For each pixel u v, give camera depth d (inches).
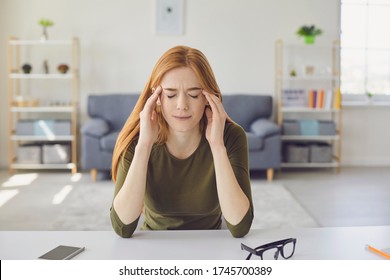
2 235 52.8
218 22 252.4
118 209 52.5
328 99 243.8
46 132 233.1
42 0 246.7
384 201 181.5
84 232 54.3
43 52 249.0
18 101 236.2
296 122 240.5
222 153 54.0
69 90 251.8
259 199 183.0
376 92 265.3
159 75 50.8
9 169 246.8
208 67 52.2
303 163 238.1
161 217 60.5
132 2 249.6
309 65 254.1
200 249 48.8
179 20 250.8
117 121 240.1
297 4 253.3
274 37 253.9
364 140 261.7
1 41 247.3
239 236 53.0
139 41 251.4
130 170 53.5
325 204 176.1
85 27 249.0
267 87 255.9
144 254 47.2
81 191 195.9
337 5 254.4
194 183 58.0
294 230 55.6
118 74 252.1
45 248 48.8
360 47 262.2
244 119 243.1
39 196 186.7
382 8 260.8
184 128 51.4
